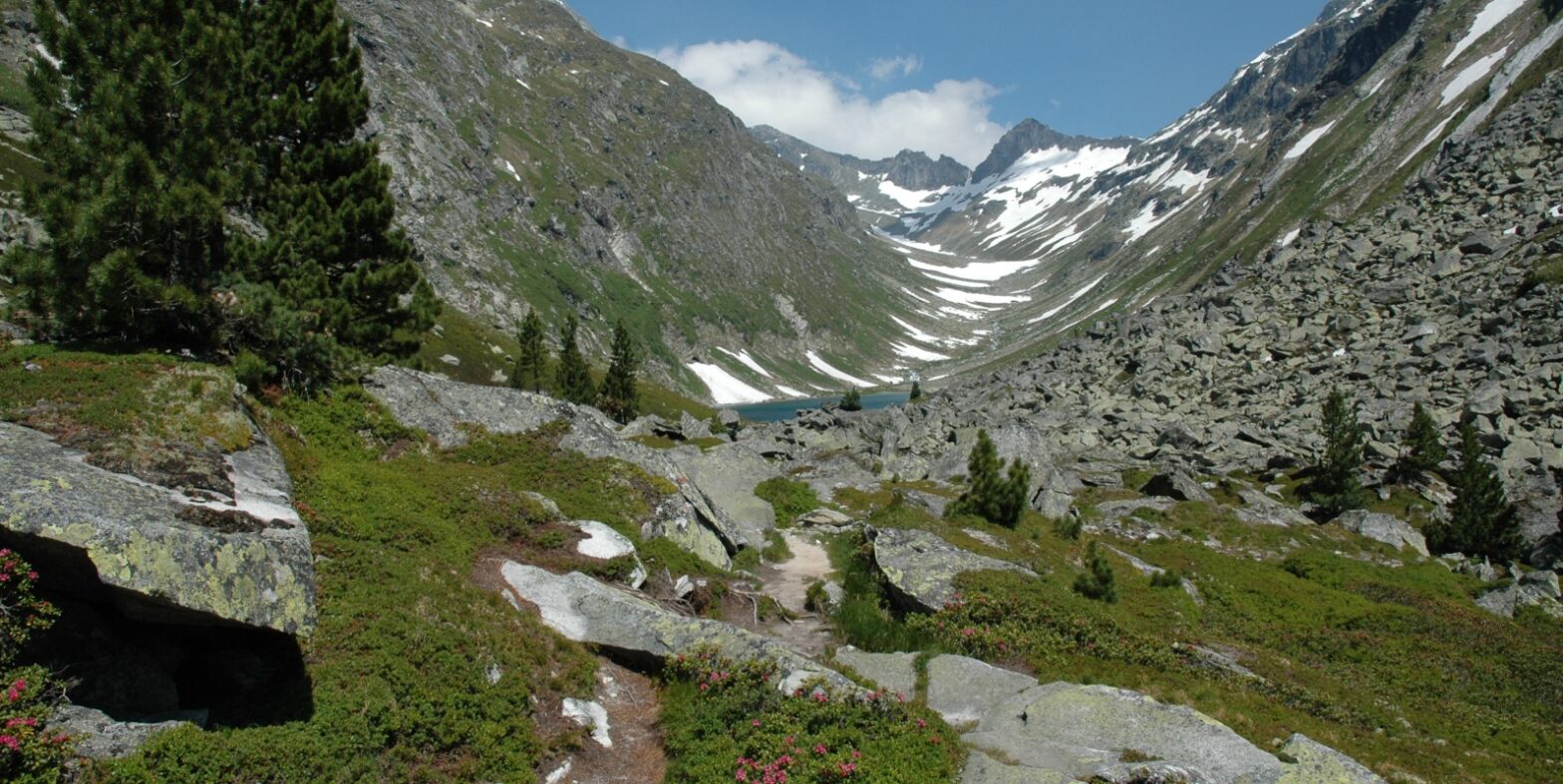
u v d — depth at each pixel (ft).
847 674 62.85
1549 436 159.74
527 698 52.54
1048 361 319.88
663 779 50.01
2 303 69.82
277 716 43.45
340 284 105.81
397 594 54.85
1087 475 166.81
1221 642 86.43
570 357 290.15
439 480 75.92
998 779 47.52
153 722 40.55
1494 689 81.82
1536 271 217.97
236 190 77.77
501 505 75.56
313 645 48.16
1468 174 302.25
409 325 113.39
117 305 67.41
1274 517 141.79
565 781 48.85
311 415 78.28
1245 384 225.76
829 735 51.06
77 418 51.49
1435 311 230.48
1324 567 116.57
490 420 94.53
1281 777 48.98
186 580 39.81
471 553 66.74
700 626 62.69
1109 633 79.56
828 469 175.11
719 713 53.83
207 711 42.65
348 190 108.68
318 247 103.24
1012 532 106.63
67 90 71.15
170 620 41.27
